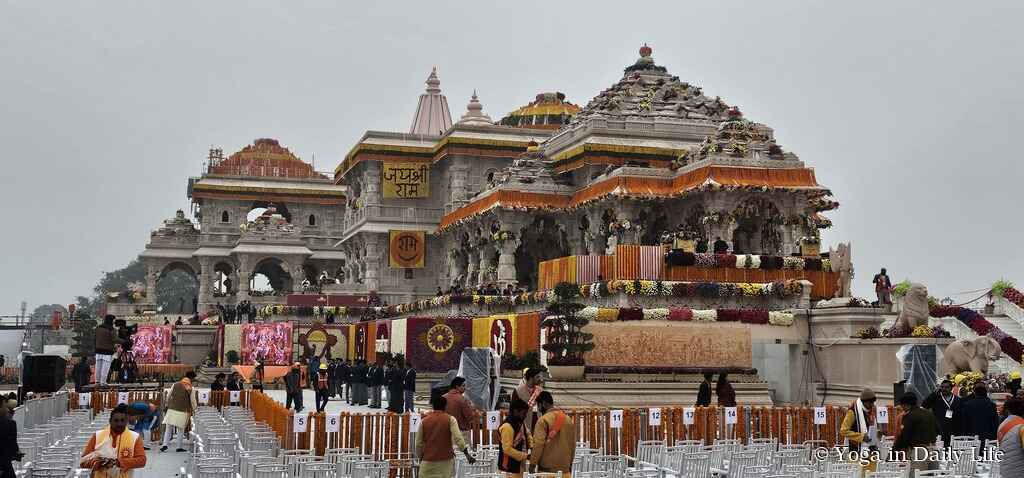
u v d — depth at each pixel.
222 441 25.23
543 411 19.08
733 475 22.55
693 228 67.75
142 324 95.88
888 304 46.84
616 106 78.88
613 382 42.09
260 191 121.12
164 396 36.84
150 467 28.28
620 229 69.44
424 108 112.12
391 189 94.81
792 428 29.03
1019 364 46.38
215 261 118.25
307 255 114.56
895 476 20.52
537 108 102.81
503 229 75.62
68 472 18.80
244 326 70.44
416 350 54.34
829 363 46.03
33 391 39.81
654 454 24.86
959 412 24.30
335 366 56.34
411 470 25.20
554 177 78.25
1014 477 18.00
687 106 80.12
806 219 65.00
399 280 94.62
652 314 47.03
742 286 50.34
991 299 54.97
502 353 51.00
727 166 63.72
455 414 23.84
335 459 22.73
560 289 42.69
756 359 46.91
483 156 91.56
